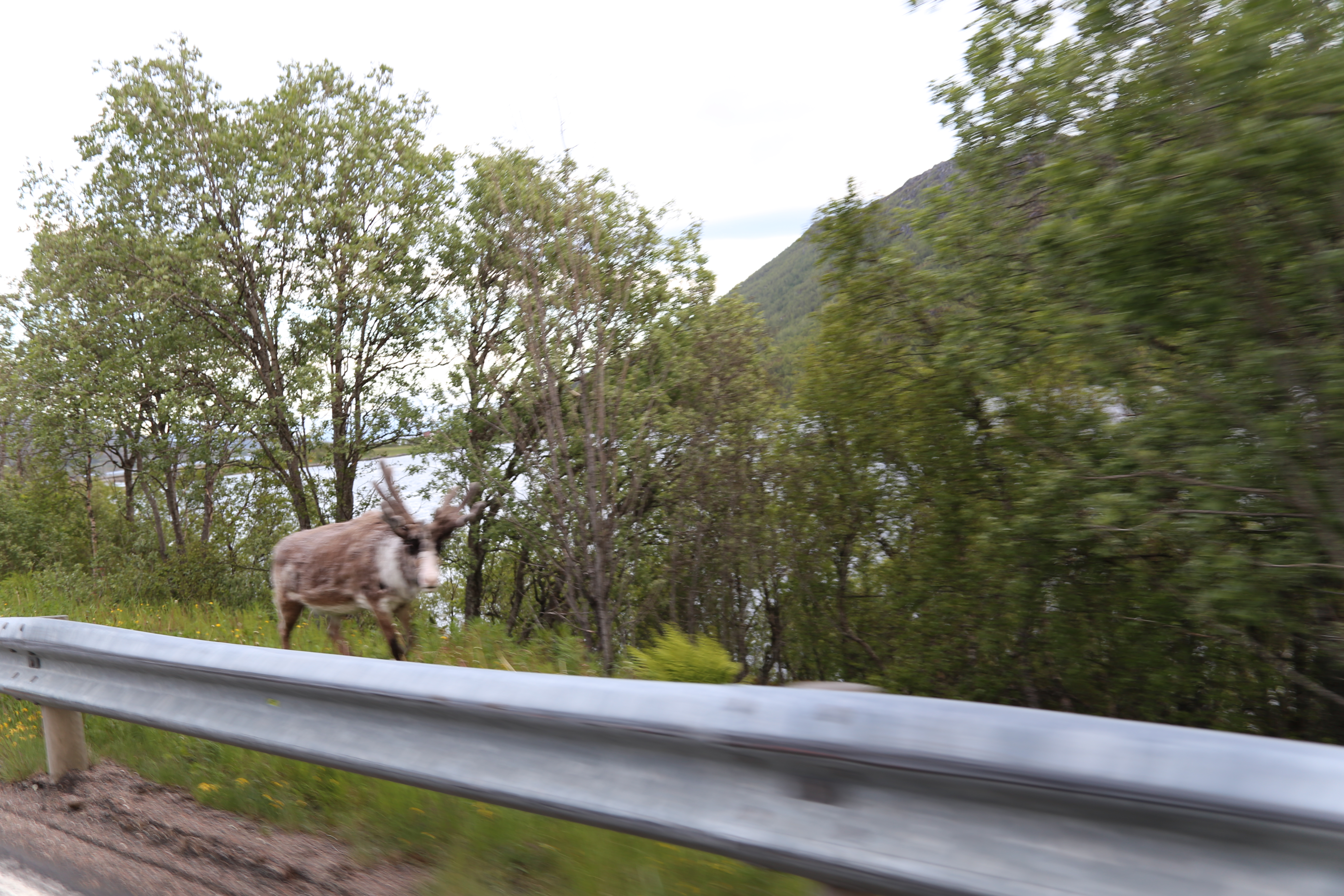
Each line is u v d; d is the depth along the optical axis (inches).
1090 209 293.4
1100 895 55.3
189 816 139.2
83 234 783.7
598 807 83.8
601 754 85.9
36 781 161.0
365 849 121.4
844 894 70.5
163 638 131.8
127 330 774.5
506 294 682.8
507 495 560.1
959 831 62.6
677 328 584.7
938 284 474.6
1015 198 415.2
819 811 70.2
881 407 589.3
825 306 592.4
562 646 299.1
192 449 794.8
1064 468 429.4
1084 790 54.2
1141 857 54.6
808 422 635.5
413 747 101.5
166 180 787.4
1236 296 281.0
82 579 654.5
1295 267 260.2
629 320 561.3
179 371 799.1
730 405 588.1
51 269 767.7
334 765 108.1
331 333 783.7
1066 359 401.4
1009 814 60.3
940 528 582.2
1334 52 225.3
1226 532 343.6
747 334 593.0
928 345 535.8
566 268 465.4
